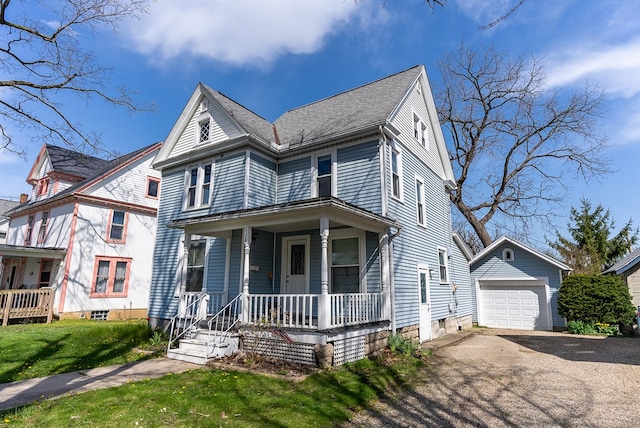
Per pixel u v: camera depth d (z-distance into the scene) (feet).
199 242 40.47
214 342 27.12
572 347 35.70
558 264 53.06
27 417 15.10
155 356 28.94
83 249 56.90
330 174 36.17
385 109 35.78
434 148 50.16
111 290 59.77
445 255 49.01
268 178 38.91
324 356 23.65
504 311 56.85
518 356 31.17
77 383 20.98
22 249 51.44
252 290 34.76
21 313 47.96
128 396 18.02
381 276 31.81
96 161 78.13
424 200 43.06
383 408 17.87
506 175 74.54
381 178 32.86
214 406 16.72
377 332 29.60
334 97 48.96
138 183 66.03
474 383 22.40
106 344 33.01
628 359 29.19
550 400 19.03
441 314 44.24
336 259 34.37
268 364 25.00
